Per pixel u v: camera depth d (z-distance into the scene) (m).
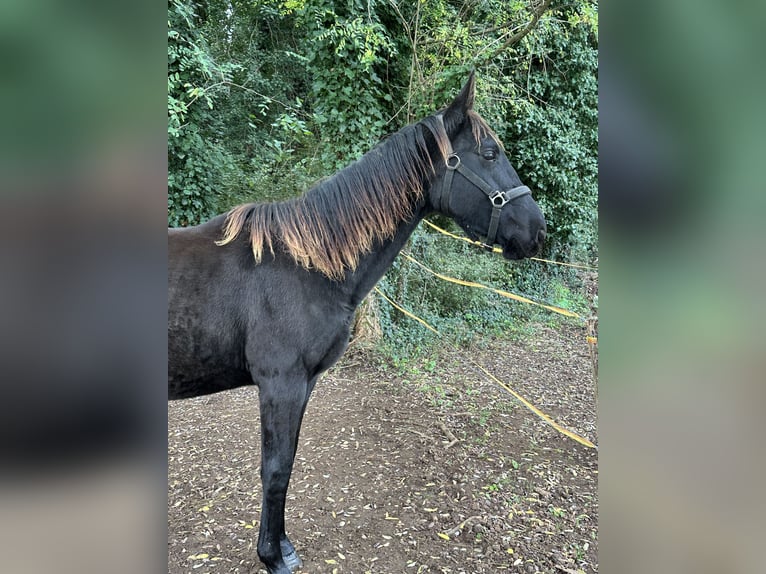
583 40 8.12
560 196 8.65
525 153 8.19
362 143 5.38
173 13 5.38
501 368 5.46
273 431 1.89
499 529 2.44
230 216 2.01
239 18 8.18
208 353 1.87
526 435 3.68
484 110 6.18
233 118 7.17
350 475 2.99
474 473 3.02
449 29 5.41
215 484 2.91
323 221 1.96
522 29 5.44
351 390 4.53
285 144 6.58
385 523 2.50
